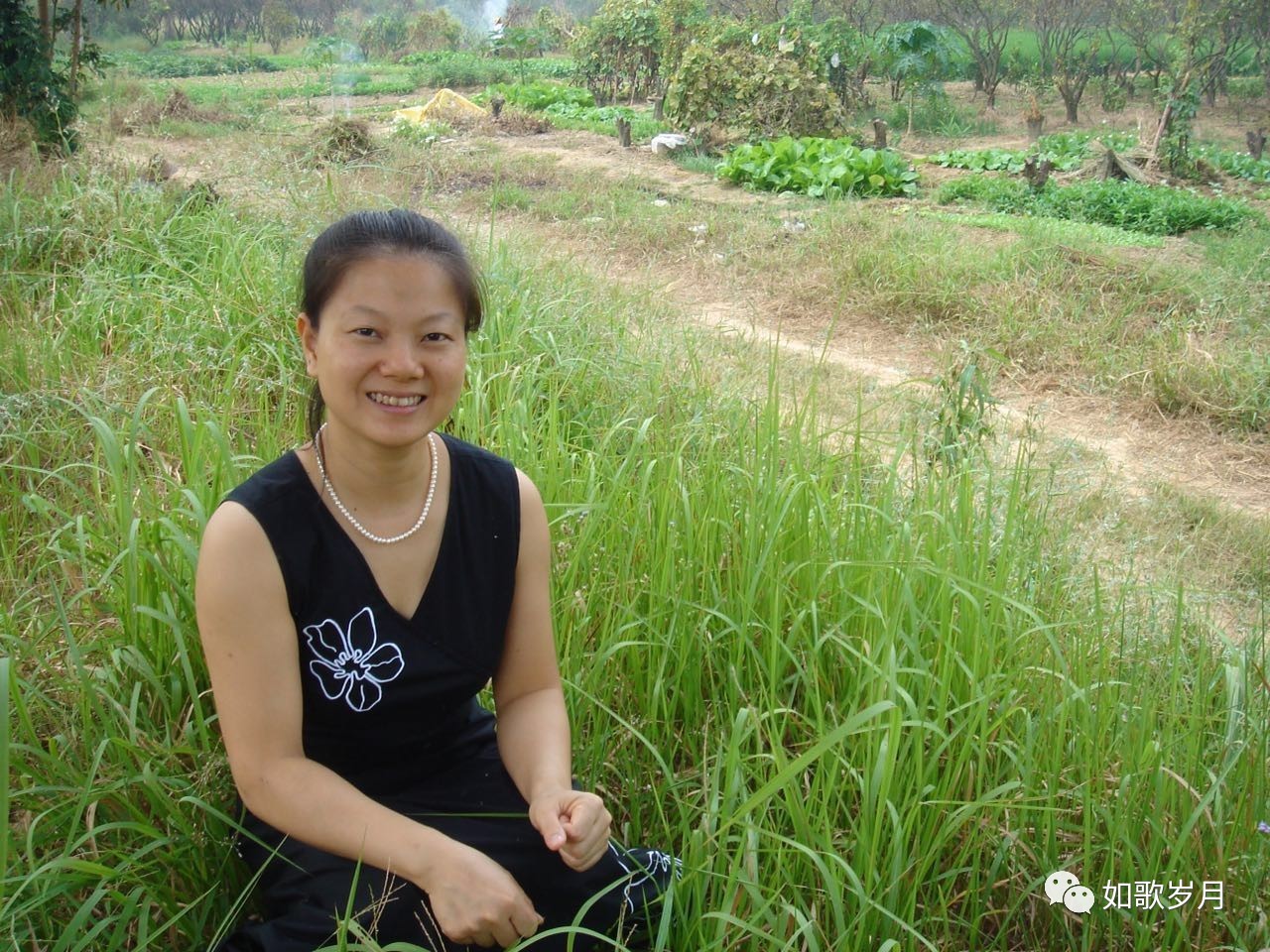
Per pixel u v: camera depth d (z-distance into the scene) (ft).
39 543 10.89
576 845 6.85
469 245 18.78
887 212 36.83
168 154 36.14
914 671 8.37
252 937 6.91
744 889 7.49
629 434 13.94
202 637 6.79
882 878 7.78
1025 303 26.27
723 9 85.92
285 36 119.85
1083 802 8.36
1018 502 12.12
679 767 9.36
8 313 16.24
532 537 7.55
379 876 6.79
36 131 30.42
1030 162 44.73
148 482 11.44
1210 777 8.54
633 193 41.01
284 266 17.06
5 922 6.97
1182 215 37.93
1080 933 8.24
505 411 12.52
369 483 6.99
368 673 7.09
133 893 7.00
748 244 32.99
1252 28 61.93
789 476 10.90
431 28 126.41
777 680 9.43
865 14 81.35
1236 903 8.21
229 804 8.00
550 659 7.81
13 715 8.32
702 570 10.31
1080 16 72.64
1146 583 12.69
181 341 14.90
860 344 26.37
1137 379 23.03
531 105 75.10
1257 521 17.66
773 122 52.95
